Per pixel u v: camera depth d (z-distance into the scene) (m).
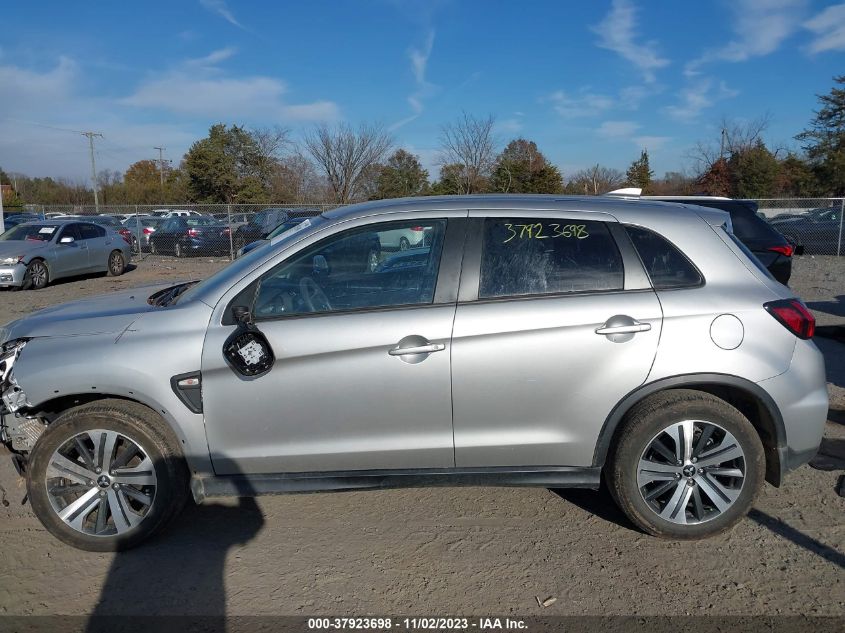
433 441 3.41
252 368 3.32
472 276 3.42
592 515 3.89
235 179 43.44
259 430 3.38
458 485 3.49
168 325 3.43
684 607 3.03
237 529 3.76
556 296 3.40
